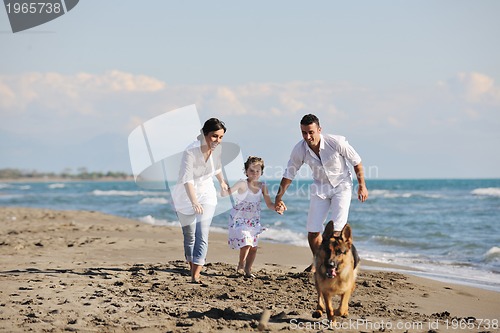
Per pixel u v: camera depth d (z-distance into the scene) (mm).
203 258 9586
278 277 10297
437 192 58938
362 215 28984
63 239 16547
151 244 15633
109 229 20250
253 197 10422
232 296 8688
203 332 6762
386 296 9258
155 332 6730
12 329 6707
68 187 110562
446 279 11578
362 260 14164
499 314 8438
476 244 17078
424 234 20312
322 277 7262
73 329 6734
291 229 22047
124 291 8828
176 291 8945
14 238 16797
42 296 8367
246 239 10297
